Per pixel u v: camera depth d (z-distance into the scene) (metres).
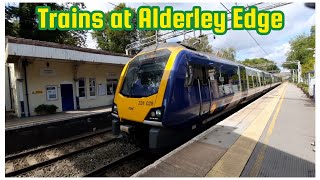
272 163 3.22
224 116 8.32
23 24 19.78
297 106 8.86
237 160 3.33
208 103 5.69
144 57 5.32
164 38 15.55
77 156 5.61
